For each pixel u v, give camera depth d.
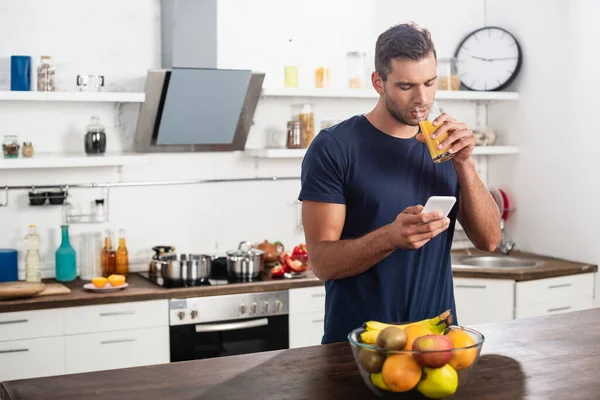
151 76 3.74
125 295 3.50
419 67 2.03
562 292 4.09
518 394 1.58
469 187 2.20
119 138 4.08
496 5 4.76
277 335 3.80
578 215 4.28
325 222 2.18
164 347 3.60
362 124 2.23
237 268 3.91
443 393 1.42
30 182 3.92
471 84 4.73
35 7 3.87
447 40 4.76
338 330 2.22
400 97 2.07
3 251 3.75
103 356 3.50
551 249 4.49
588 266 4.15
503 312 3.98
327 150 2.19
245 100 4.05
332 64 4.51
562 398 1.56
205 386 1.65
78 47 3.96
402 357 1.42
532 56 4.53
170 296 3.58
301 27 4.41
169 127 3.91
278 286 3.77
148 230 4.16
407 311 2.21
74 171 4.00
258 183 4.37
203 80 3.80
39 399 1.58
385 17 4.61
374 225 2.19
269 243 4.28
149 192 4.14
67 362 3.45
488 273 3.97
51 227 3.97
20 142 3.90
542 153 4.51
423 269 2.22
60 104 3.96
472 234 2.31
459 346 1.46
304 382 1.67
